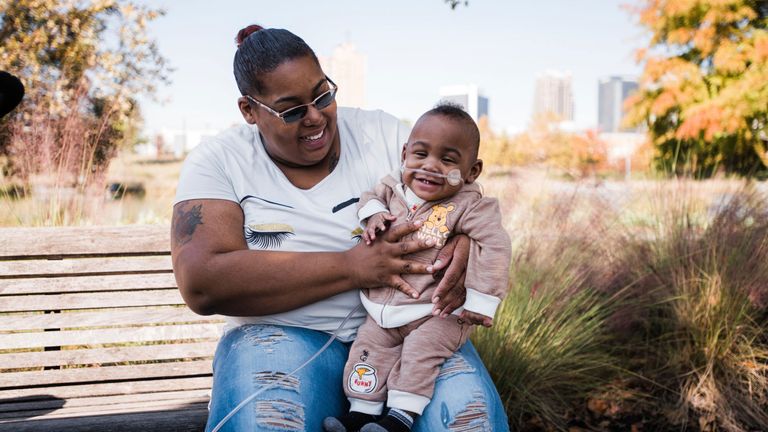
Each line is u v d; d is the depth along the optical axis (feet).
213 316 10.08
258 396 5.97
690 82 41.57
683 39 42.57
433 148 6.50
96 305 9.72
